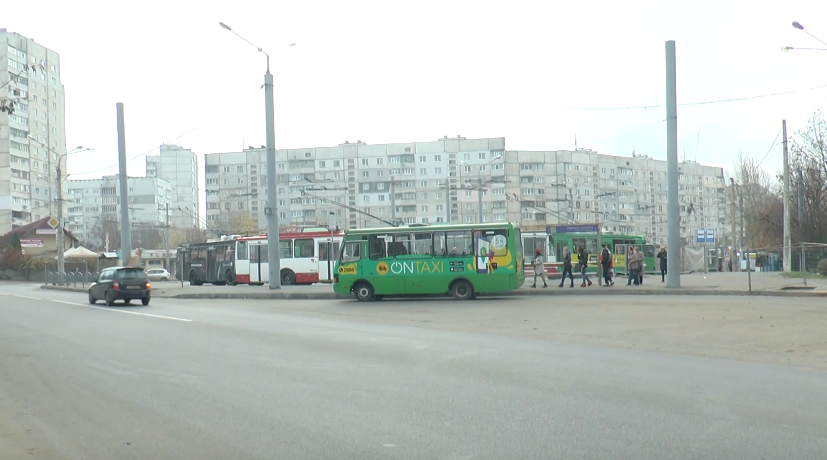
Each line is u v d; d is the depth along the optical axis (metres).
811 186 45.09
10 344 15.86
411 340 15.15
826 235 44.19
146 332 17.75
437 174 75.88
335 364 12.00
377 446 6.97
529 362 11.93
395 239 27.50
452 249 27.05
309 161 77.69
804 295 25.81
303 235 40.94
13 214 82.38
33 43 84.69
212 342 15.36
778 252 33.00
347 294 28.95
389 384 10.11
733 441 6.94
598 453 6.60
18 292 44.72
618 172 89.00
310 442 7.16
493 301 25.78
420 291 27.16
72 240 81.38
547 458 6.48
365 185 76.62
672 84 28.61
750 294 26.58
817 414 8.02
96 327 19.34
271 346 14.50
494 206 75.88
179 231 111.12
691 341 14.41
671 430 7.37
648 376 10.51
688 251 50.16
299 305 26.53
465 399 9.02
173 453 6.93
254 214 78.88
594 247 43.44
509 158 79.12
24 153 84.62
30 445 7.42
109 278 28.97
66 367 12.45
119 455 6.93
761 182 64.75
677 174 28.81
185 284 48.09
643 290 27.86
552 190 81.56
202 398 9.43
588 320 18.56
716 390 9.41
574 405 8.59
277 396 9.44
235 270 42.41
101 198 115.25
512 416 8.08
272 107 33.34
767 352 12.90
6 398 9.89
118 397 9.69
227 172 79.62
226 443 7.20
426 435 7.34
